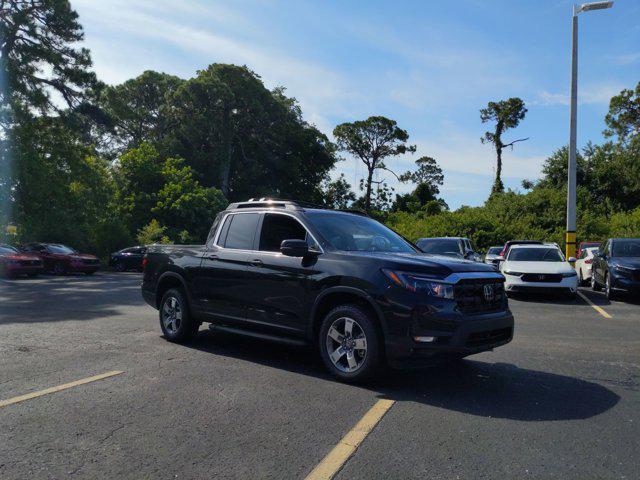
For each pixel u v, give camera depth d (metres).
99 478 3.12
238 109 57.09
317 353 6.63
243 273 6.25
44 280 19.95
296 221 6.09
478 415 4.31
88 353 6.53
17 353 6.51
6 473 3.17
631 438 3.82
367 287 5.08
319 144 63.94
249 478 3.13
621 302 12.41
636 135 52.53
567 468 3.30
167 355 6.44
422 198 73.38
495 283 5.37
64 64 33.03
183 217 36.81
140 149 38.75
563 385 5.26
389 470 3.26
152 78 57.47
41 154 32.81
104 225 33.81
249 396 4.76
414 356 4.84
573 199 19.22
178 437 3.76
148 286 7.71
